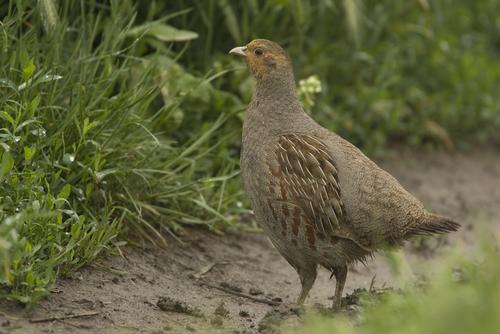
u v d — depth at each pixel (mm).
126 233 10688
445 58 17688
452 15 18469
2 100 9828
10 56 10352
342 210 9203
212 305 9891
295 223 9289
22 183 9234
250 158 9641
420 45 17406
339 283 9617
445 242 13164
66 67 10562
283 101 9789
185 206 11508
